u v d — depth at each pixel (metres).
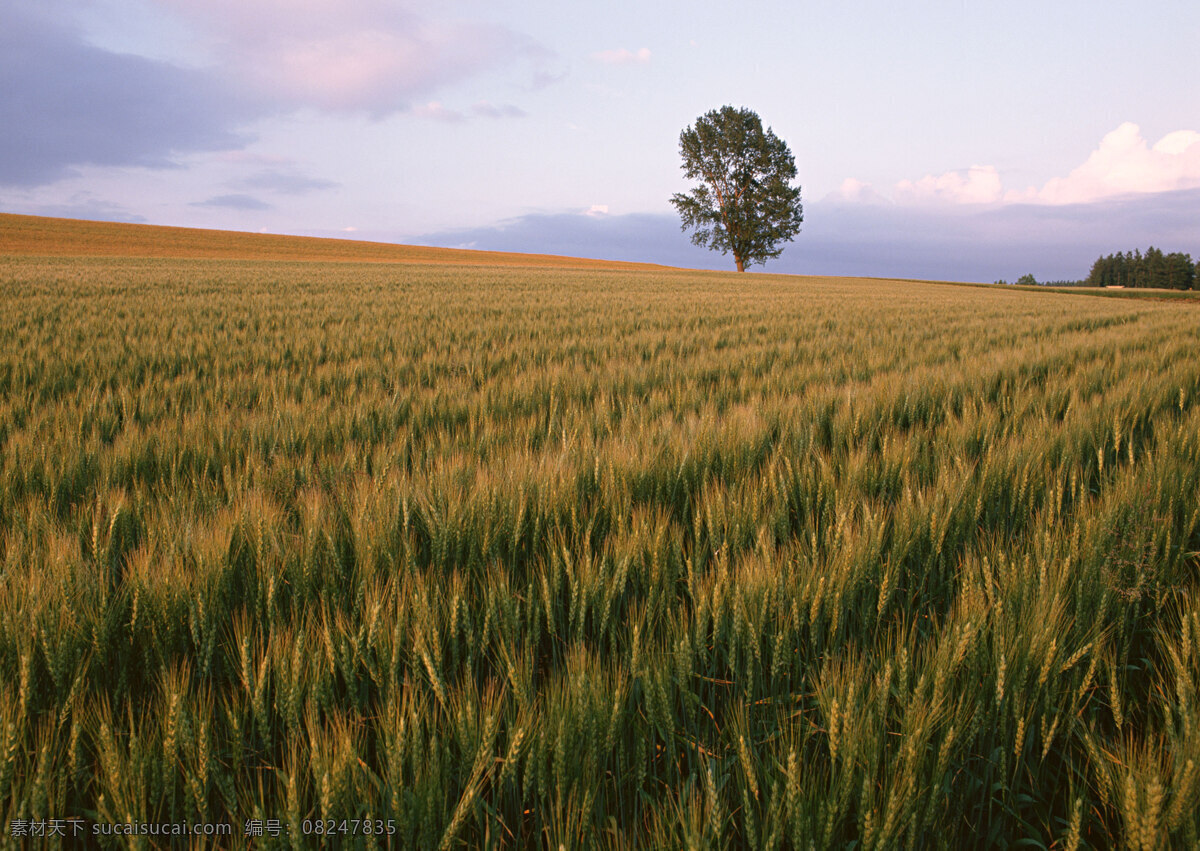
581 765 1.41
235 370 6.65
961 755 1.54
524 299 18.17
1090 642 1.69
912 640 1.75
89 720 1.48
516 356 7.54
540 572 2.14
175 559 1.94
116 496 2.52
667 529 2.40
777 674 1.69
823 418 4.34
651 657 1.66
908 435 3.67
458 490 2.55
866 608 2.01
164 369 6.56
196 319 10.94
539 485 2.64
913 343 8.91
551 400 5.06
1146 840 1.15
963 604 1.74
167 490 2.89
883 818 1.26
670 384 5.80
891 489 3.05
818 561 2.03
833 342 9.02
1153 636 1.96
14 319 9.54
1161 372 6.18
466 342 8.81
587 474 2.92
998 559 2.08
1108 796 1.39
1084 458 3.57
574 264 73.81
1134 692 1.84
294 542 2.13
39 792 1.22
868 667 1.63
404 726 1.30
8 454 3.15
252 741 1.59
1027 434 3.51
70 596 1.80
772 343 8.87
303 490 2.85
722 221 57.47
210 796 1.46
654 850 1.21
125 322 9.88
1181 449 3.33
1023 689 1.56
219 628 1.87
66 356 6.52
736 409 4.21
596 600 1.94
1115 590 1.86
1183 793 1.17
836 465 3.19
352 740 1.43
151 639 1.79
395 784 1.24
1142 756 1.37
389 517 2.37
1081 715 1.69
